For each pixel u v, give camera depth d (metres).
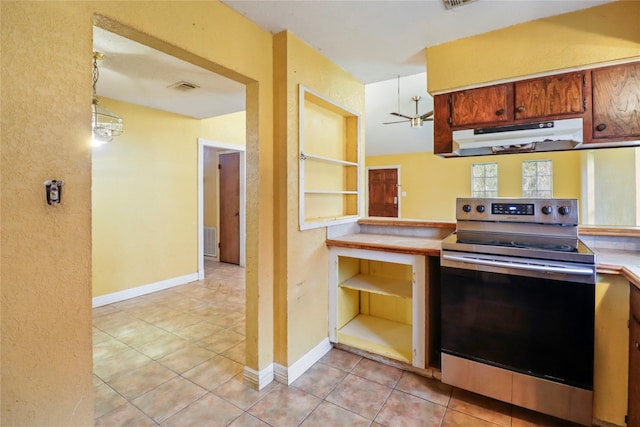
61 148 1.09
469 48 2.06
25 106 1.01
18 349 1.02
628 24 1.69
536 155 7.12
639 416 1.35
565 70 1.85
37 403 1.06
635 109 1.72
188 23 1.49
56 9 1.07
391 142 8.21
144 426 1.61
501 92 2.04
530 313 1.61
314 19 1.83
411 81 5.31
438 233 2.42
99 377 2.04
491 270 1.69
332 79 2.38
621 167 3.62
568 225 1.75
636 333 1.38
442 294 1.84
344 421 1.65
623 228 1.90
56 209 1.08
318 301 2.26
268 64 1.95
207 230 5.95
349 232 2.64
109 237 3.47
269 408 1.75
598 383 1.54
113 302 3.48
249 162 1.93
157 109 3.85
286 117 1.95
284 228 1.97
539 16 1.85
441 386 1.94
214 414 1.70
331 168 2.63
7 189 0.98
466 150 2.46
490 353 1.72
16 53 0.99
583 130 1.83
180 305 3.39
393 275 2.59
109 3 1.21
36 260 1.05
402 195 8.81
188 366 2.18
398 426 1.61
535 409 1.62
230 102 3.54
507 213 1.89
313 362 2.20
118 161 3.54
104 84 2.93
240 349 2.42
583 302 1.50
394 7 1.72
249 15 1.77
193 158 4.31
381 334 2.41
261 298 1.94
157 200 3.91
